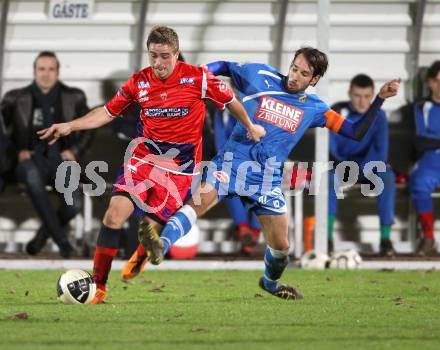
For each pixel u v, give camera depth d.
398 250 39.59
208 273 33.53
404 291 28.03
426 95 39.53
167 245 21.98
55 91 36.25
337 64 39.81
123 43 39.12
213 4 38.97
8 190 38.34
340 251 37.47
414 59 39.56
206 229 39.53
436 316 22.47
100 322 20.91
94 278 23.89
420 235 39.38
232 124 36.28
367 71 39.84
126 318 21.58
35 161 35.69
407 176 38.72
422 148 37.44
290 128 24.56
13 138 36.19
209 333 19.42
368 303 24.92
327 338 19.00
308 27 39.31
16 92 36.12
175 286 29.20
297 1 38.91
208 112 36.12
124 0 38.66
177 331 19.70
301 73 24.19
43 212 35.25
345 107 37.62
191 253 36.53
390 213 37.25
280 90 24.67
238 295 26.81
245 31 39.25
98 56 39.25
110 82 39.34
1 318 21.41
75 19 38.84
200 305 24.27
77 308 23.05
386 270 34.44
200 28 39.09
